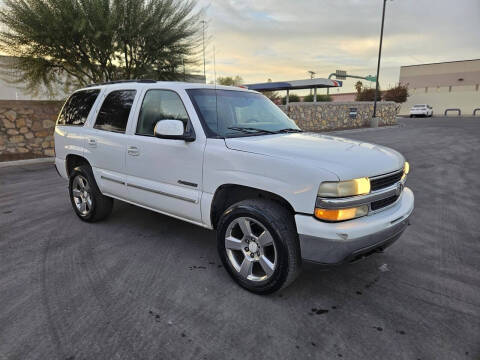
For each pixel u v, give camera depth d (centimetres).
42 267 352
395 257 384
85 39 1034
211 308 283
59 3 977
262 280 293
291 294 306
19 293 302
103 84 470
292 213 281
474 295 307
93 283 321
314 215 260
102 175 438
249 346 239
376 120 2384
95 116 452
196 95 360
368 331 257
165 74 1256
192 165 335
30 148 1052
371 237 266
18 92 1568
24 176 808
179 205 354
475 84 5294
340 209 256
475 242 427
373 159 291
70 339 243
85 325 259
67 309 279
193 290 310
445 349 238
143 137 384
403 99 4966
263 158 286
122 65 1173
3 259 369
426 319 272
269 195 291
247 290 308
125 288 312
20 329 253
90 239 425
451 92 5488
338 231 253
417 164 968
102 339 244
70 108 508
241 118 378
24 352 230
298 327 260
